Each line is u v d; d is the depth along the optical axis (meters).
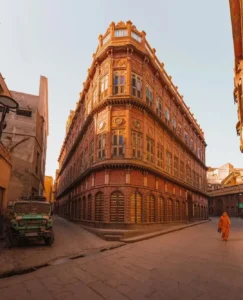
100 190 16.98
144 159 17.86
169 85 24.86
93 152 19.48
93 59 22.30
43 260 8.23
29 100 22.03
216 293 5.25
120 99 17.48
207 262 8.15
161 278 6.33
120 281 6.09
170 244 12.27
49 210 11.94
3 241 11.62
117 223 15.62
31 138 19.67
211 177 69.94
